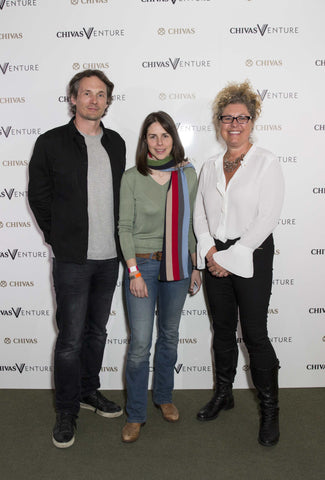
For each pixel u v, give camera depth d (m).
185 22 2.41
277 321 2.64
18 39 2.44
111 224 2.18
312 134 2.49
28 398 2.60
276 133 2.49
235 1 2.39
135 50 2.44
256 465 1.96
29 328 2.68
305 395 2.60
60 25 2.42
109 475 1.91
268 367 2.08
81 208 2.08
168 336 2.23
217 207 2.09
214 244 2.14
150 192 2.08
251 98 2.02
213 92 2.46
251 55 2.43
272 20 2.40
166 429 2.25
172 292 2.16
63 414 2.17
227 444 2.12
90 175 2.10
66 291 2.12
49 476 1.90
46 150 2.05
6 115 2.50
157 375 2.32
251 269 1.97
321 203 2.54
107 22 2.42
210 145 2.51
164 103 2.47
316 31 2.41
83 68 2.46
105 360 2.70
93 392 2.44
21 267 2.63
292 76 2.44
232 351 2.31
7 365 2.71
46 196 2.14
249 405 2.48
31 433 2.23
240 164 2.03
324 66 2.44
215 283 2.19
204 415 2.32
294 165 2.51
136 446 2.11
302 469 1.93
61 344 2.16
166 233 2.09
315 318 2.64
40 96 2.48
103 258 2.16
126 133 2.50
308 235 2.57
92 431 2.25
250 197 1.97
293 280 2.61
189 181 2.16
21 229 2.60
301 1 2.39
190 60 2.44
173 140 2.08
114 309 2.66
